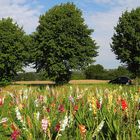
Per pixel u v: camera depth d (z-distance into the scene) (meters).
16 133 6.82
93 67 109.31
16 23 76.44
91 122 8.19
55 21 70.38
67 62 70.56
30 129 7.25
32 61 71.94
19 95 12.15
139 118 7.96
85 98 11.28
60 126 6.98
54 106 9.89
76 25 69.81
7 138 7.86
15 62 74.69
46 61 70.69
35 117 7.89
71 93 12.34
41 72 71.69
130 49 67.06
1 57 73.81
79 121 8.39
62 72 70.69
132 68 68.38
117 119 7.75
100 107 8.85
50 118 8.45
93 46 71.19
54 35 69.62
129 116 7.87
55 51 69.31
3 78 75.50
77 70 70.50
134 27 66.62
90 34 71.44
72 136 7.48
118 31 67.56
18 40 74.88
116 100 10.02
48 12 71.81
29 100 11.03
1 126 8.49
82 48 70.06
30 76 111.25
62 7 72.44
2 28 74.81
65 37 69.19
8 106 10.86
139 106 9.11
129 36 66.56
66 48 69.19
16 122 8.52
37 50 70.12
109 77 107.19
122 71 104.44
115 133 7.30
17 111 7.59
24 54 74.31
